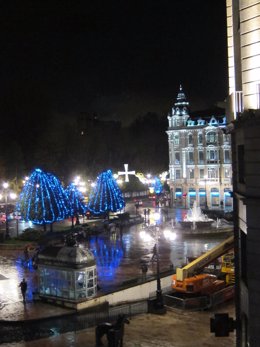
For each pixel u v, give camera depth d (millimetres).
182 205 114938
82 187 104938
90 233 68312
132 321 29500
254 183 16531
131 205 118938
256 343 16484
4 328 28391
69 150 130250
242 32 18719
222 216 85188
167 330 27484
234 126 18641
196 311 32312
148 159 165125
